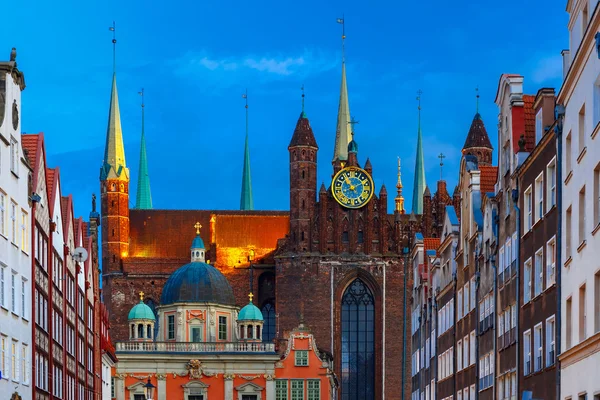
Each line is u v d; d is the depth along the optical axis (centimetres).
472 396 9856
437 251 12706
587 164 5588
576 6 6044
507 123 8450
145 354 19975
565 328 6175
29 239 8225
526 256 7512
